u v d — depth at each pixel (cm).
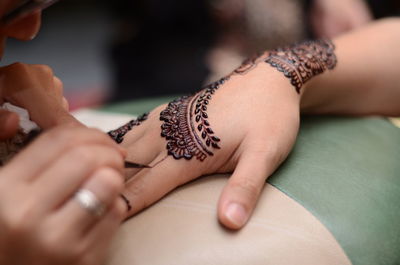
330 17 126
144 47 139
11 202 31
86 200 32
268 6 112
